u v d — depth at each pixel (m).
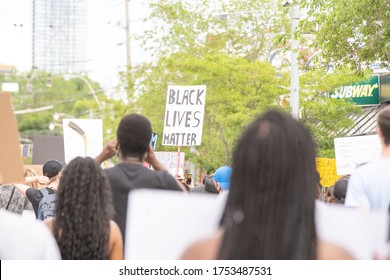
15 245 4.11
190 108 14.88
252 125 3.90
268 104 38.75
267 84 38.97
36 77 117.69
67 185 6.25
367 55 23.62
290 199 3.76
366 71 26.19
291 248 3.73
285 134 3.82
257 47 45.94
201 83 41.03
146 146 7.67
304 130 3.91
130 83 49.84
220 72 39.31
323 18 23.89
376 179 6.35
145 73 49.16
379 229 3.82
